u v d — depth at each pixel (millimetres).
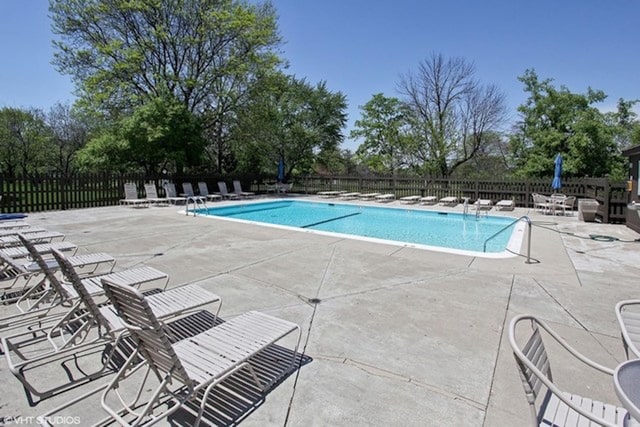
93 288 3721
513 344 1769
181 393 2533
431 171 26141
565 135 21547
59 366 2902
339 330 3518
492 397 2516
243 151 24453
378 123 28000
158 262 5980
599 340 3346
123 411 2346
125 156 17047
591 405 1983
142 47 17188
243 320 3023
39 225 9508
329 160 32031
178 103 16938
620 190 10250
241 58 18703
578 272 5480
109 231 8719
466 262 5996
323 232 8648
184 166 18547
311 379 2725
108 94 16438
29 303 4176
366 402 2465
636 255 6570
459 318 3801
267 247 7074
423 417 2312
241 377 2732
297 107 26859
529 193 14648
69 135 29031
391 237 10094
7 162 26453
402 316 3844
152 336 2129
